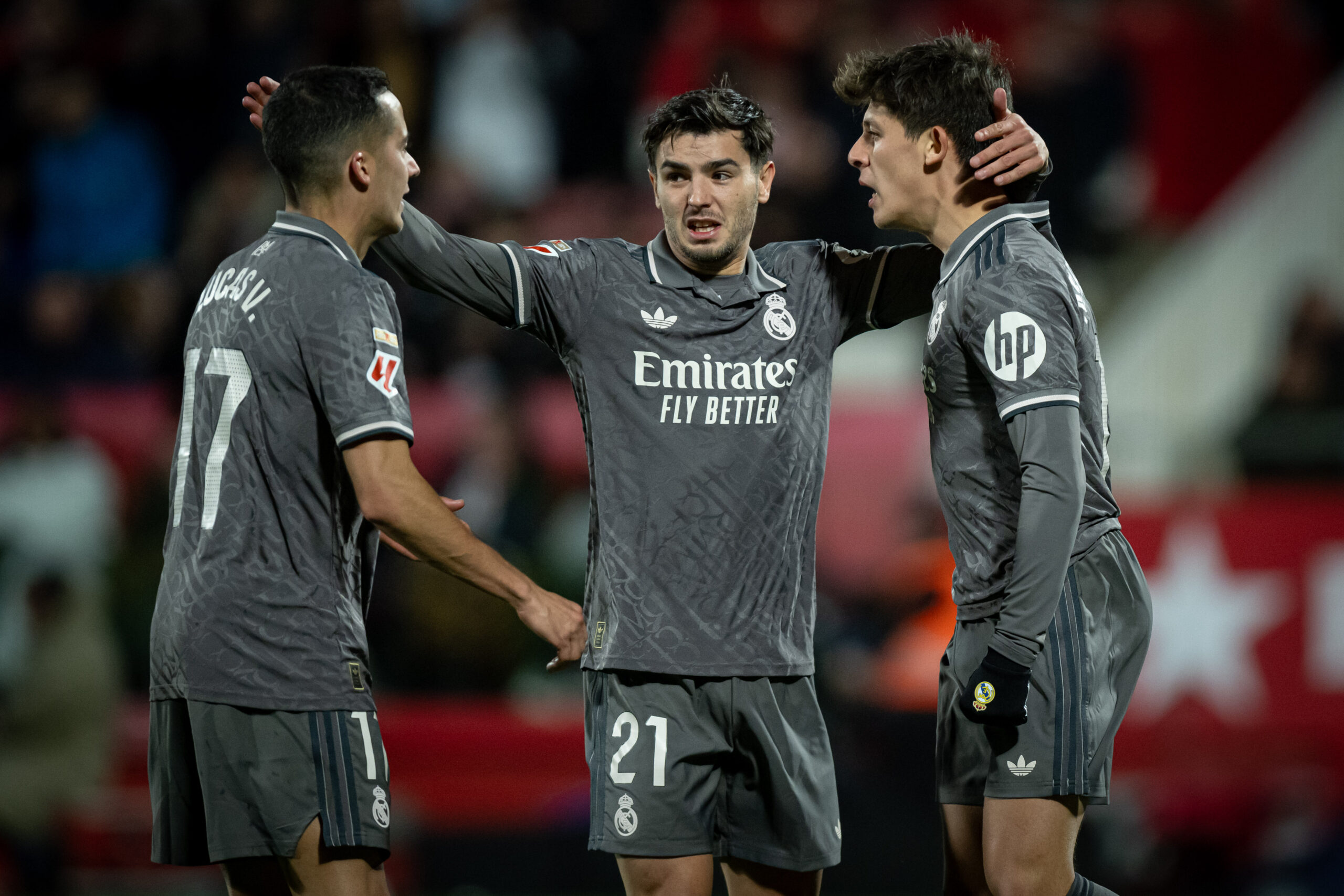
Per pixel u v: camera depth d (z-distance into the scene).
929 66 12.66
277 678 11.87
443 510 12.09
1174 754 24.94
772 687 13.05
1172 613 25.31
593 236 34.31
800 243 13.88
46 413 28.58
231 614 11.85
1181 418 29.20
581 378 13.27
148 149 37.06
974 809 12.84
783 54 35.94
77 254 36.34
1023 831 12.05
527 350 30.80
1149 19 37.12
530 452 27.03
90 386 32.22
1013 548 12.30
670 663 12.80
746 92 34.47
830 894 23.64
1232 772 24.73
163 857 12.34
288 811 11.81
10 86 38.75
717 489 12.90
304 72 12.55
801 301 13.39
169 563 12.23
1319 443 27.86
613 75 38.19
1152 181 36.97
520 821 25.08
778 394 13.09
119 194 36.50
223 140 37.28
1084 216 35.88
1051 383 11.65
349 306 11.96
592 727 13.18
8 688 27.12
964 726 12.68
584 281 13.18
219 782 11.86
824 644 25.02
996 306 11.92
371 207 12.56
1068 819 12.16
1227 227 36.09
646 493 12.93
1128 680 12.55
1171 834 24.62
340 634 12.12
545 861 24.53
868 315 13.80
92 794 25.66
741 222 13.01
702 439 12.95
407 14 37.22
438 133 36.69
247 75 36.97
